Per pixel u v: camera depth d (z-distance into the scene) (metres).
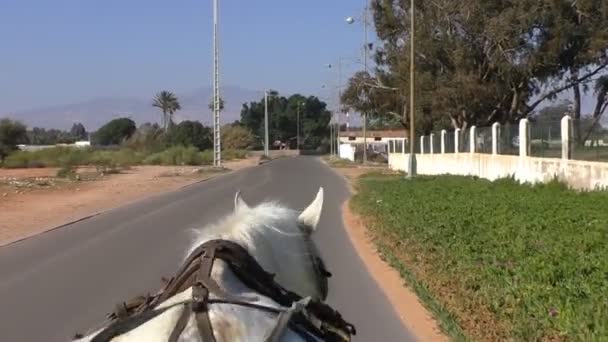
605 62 51.72
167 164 81.44
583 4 48.06
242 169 65.62
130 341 2.77
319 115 175.50
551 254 10.74
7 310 10.32
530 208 18.33
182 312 2.83
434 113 53.22
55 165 73.50
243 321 2.82
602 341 6.48
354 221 21.69
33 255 15.66
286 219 3.78
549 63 49.69
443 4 51.38
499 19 48.22
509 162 33.22
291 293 3.38
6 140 83.38
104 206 28.45
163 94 157.12
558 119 28.75
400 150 66.75
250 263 3.21
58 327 9.36
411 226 16.27
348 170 62.34
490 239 12.95
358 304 10.66
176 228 20.20
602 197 20.61
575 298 8.11
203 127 138.50
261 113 174.50
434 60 52.88
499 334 8.33
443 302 10.30
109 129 173.38
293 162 86.94
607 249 11.23
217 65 66.25
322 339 3.27
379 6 59.38
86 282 12.35
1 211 26.38
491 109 54.25
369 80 61.44
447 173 46.75
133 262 14.34
